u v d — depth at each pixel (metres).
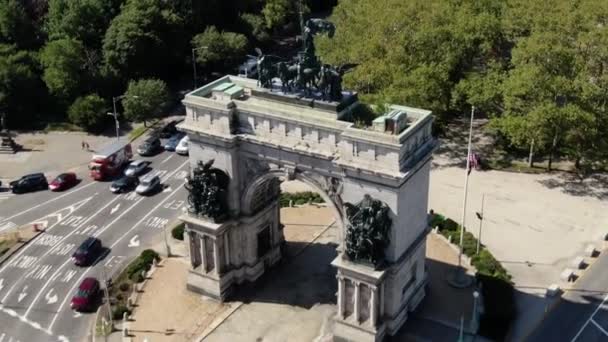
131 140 184.12
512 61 158.25
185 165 170.88
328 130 105.62
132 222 148.12
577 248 133.25
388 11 171.62
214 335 114.88
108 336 115.94
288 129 109.62
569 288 122.88
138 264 131.50
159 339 114.31
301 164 109.94
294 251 135.38
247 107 111.88
